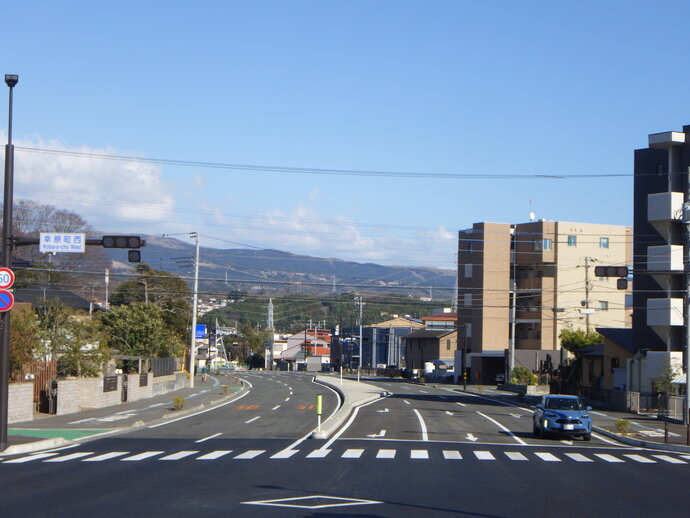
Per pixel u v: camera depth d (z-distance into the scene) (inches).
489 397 2600.9
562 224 3545.8
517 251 3634.4
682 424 1582.2
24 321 1503.4
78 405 1624.0
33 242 959.0
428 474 779.4
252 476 745.0
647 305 2027.6
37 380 1525.6
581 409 1277.1
